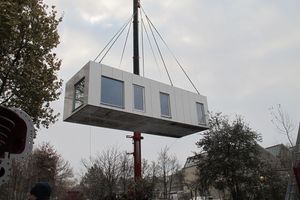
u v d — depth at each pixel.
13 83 14.55
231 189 27.45
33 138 3.32
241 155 27.61
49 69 15.26
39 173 47.47
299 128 15.89
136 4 32.97
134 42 31.84
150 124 25.78
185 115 26.48
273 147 41.56
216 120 28.78
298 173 10.33
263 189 28.03
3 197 32.56
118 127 26.42
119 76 23.28
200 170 28.88
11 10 13.55
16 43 14.11
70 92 23.89
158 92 25.34
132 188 25.34
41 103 15.18
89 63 22.14
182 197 61.31
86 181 40.50
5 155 3.16
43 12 14.73
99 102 21.72
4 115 3.21
